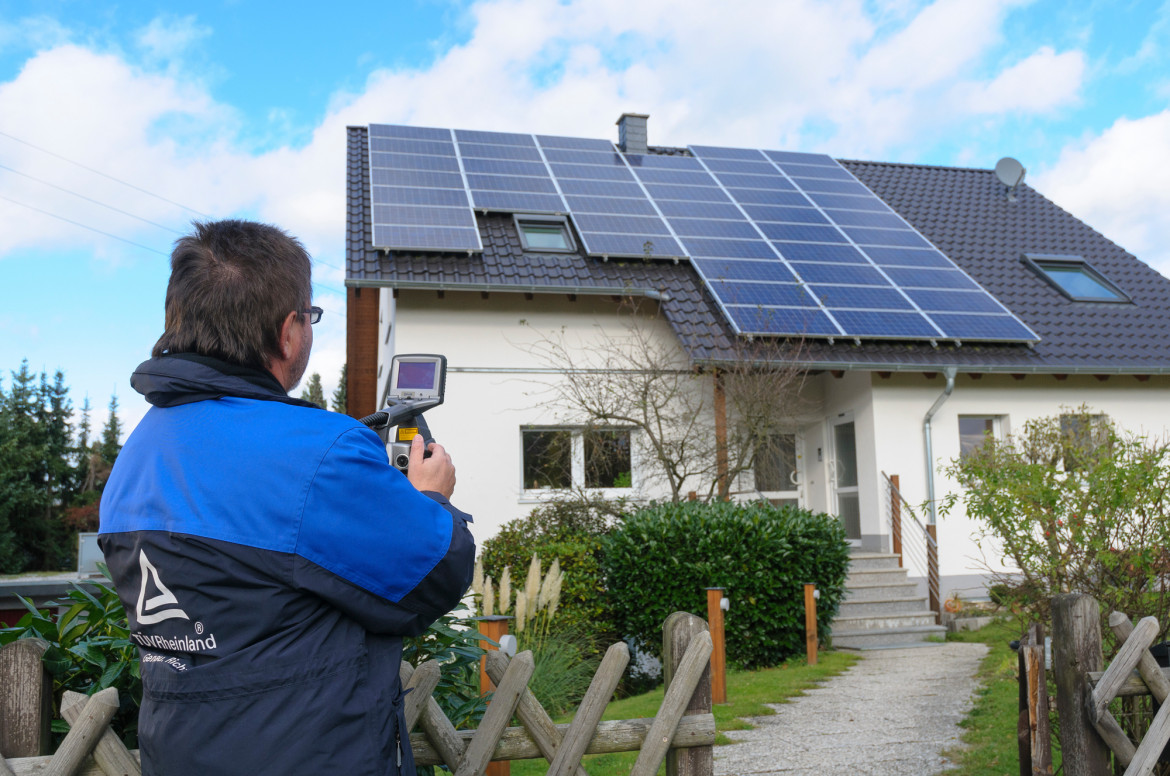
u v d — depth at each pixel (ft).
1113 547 14.64
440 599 4.85
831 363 35.70
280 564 4.48
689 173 49.37
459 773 6.39
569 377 36.45
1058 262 48.75
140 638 4.74
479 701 8.31
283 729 4.33
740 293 37.11
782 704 22.49
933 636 33.65
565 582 30.27
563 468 37.27
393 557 4.62
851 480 41.06
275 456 4.64
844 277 40.42
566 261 38.96
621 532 30.96
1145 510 14.70
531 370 37.11
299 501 4.54
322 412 5.00
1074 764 9.71
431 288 34.88
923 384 39.42
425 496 4.99
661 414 36.52
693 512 30.42
